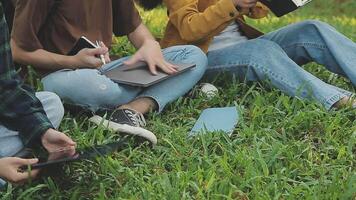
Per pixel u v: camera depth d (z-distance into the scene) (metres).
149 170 2.91
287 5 3.41
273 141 3.06
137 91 3.34
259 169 2.88
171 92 3.36
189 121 3.33
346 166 2.95
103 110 3.33
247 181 2.75
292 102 3.39
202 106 3.48
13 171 2.57
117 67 3.42
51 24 3.38
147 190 2.69
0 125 2.77
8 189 2.66
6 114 2.73
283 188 2.75
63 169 2.79
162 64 3.36
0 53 2.73
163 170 2.89
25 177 2.57
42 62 3.29
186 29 3.58
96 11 3.43
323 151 3.07
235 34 3.82
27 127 2.70
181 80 3.39
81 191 2.73
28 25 3.28
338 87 3.73
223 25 3.57
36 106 2.75
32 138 2.70
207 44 3.67
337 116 3.26
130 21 3.57
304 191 2.72
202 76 3.65
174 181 2.77
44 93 2.93
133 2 3.59
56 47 3.38
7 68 2.75
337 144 3.10
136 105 3.29
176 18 3.62
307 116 3.26
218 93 3.56
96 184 2.76
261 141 3.07
